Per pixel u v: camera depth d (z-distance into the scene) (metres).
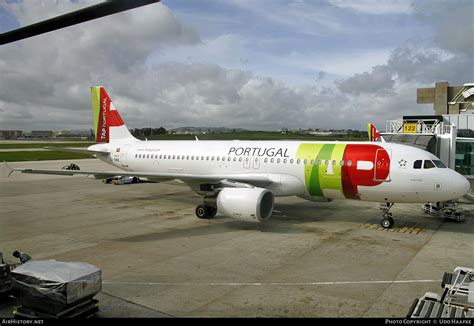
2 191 26.77
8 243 13.31
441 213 17.33
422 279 9.93
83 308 7.54
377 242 13.56
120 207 20.52
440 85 35.91
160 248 12.77
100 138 25.98
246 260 11.48
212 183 17.27
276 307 8.20
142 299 8.60
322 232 15.03
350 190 15.92
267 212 15.47
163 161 21.62
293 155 17.22
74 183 31.62
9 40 3.12
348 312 7.95
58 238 14.00
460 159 20.83
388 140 21.27
